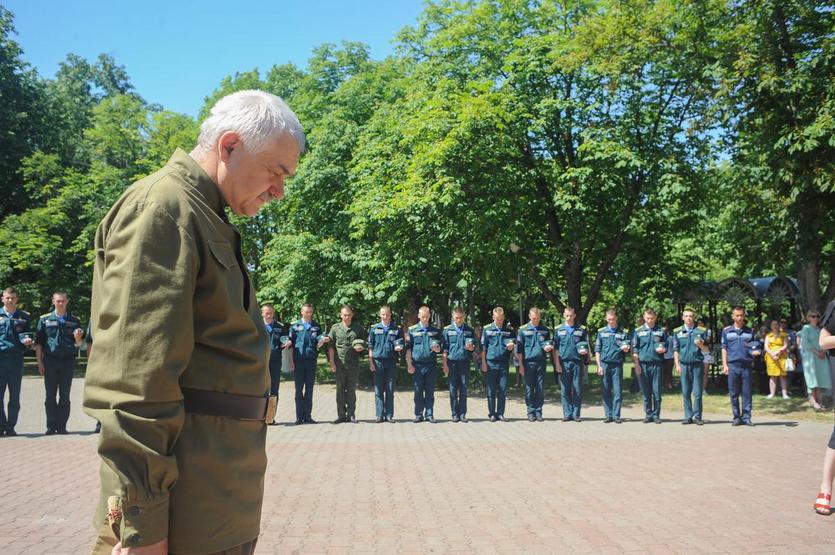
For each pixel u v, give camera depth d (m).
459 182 15.91
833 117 12.30
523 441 10.21
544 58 16.81
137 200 1.66
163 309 1.57
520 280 20.06
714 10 14.20
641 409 14.70
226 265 1.76
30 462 8.48
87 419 13.08
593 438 10.49
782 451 9.16
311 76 24.42
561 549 4.94
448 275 20.44
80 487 7.03
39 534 5.31
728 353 12.00
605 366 12.71
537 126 16.34
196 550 1.66
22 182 29.19
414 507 6.14
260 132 1.85
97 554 1.56
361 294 19.33
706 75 14.30
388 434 11.09
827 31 13.63
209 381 1.73
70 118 36.16
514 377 23.55
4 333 10.82
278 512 5.97
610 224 17.88
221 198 1.87
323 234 20.66
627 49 15.21
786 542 5.11
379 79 22.42
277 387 12.66
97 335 1.60
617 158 15.66
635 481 7.25
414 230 18.30
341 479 7.37
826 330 5.92
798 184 13.12
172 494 1.64
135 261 1.58
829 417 12.80
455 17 18.61
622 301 20.48
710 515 5.87
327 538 5.20
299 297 19.84
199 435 1.69
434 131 16.30
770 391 16.67
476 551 4.89
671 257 20.38
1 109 28.39
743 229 17.11
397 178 18.27
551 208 18.28
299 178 20.58
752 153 14.70
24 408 14.89
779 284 19.17
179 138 28.34
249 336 1.83
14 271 27.17
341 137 21.16
